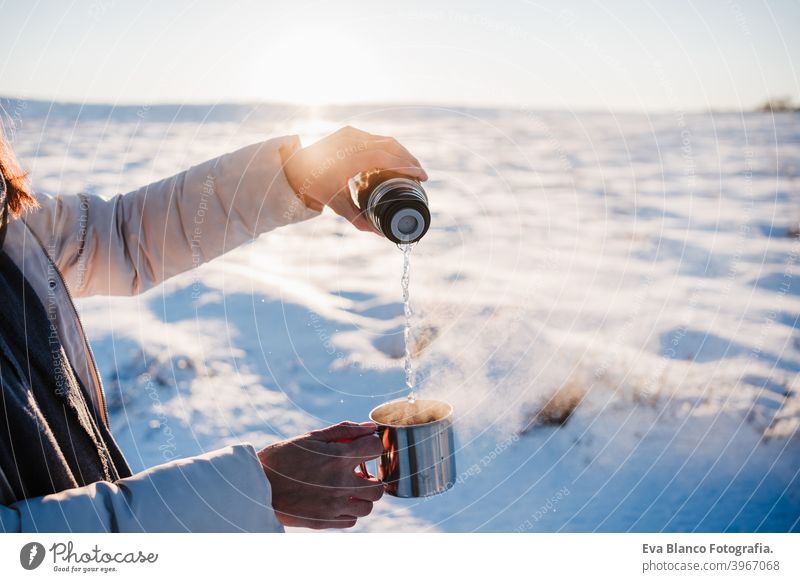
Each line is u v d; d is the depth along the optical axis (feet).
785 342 10.66
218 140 28.43
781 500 7.09
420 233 4.15
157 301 12.64
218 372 9.86
